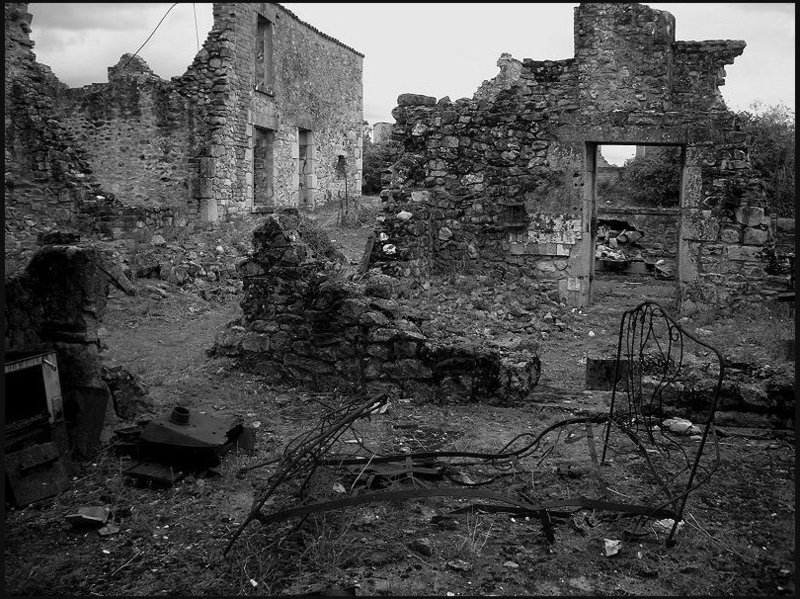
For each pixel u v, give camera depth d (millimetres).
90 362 5477
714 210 10477
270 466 5223
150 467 4984
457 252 11664
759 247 10328
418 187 11695
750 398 6055
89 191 13281
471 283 11125
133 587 3656
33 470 4738
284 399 6863
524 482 4922
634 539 4113
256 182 18594
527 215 11336
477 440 5766
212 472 5004
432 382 6832
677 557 3930
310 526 4172
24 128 13297
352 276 7914
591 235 11570
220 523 4340
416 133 11688
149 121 15414
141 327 9539
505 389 6727
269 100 18047
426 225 11375
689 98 10609
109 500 4660
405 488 4715
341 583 3650
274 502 4559
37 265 5500
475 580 3705
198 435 5074
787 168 14398
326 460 5039
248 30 16500
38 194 13266
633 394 5520
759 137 14648
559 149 11133
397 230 10914
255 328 7488
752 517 4375
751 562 3867
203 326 9758
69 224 12953
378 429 6039
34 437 4898
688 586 3648
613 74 10844
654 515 4176
